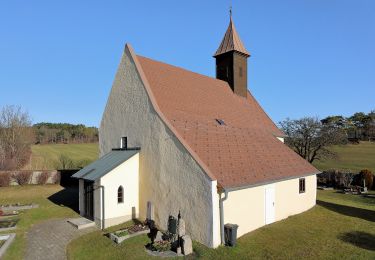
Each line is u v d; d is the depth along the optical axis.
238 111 25.02
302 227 17.88
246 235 16.19
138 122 19.48
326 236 16.31
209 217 14.35
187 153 15.69
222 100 24.53
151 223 17.00
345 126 87.06
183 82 22.34
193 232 15.12
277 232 16.83
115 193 18.11
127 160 18.64
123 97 21.02
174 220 14.69
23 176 34.19
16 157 46.91
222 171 15.82
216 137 19.09
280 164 20.75
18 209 22.27
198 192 14.96
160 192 17.31
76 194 28.70
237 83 27.47
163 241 14.30
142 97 19.28
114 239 15.13
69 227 17.70
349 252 14.08
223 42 28.41
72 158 51.69
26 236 16.19
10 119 52.25
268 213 18.34
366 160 54.69
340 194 33.41
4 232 16.81
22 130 52.22
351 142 73.44
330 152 43.00
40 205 23.67
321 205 24.14
